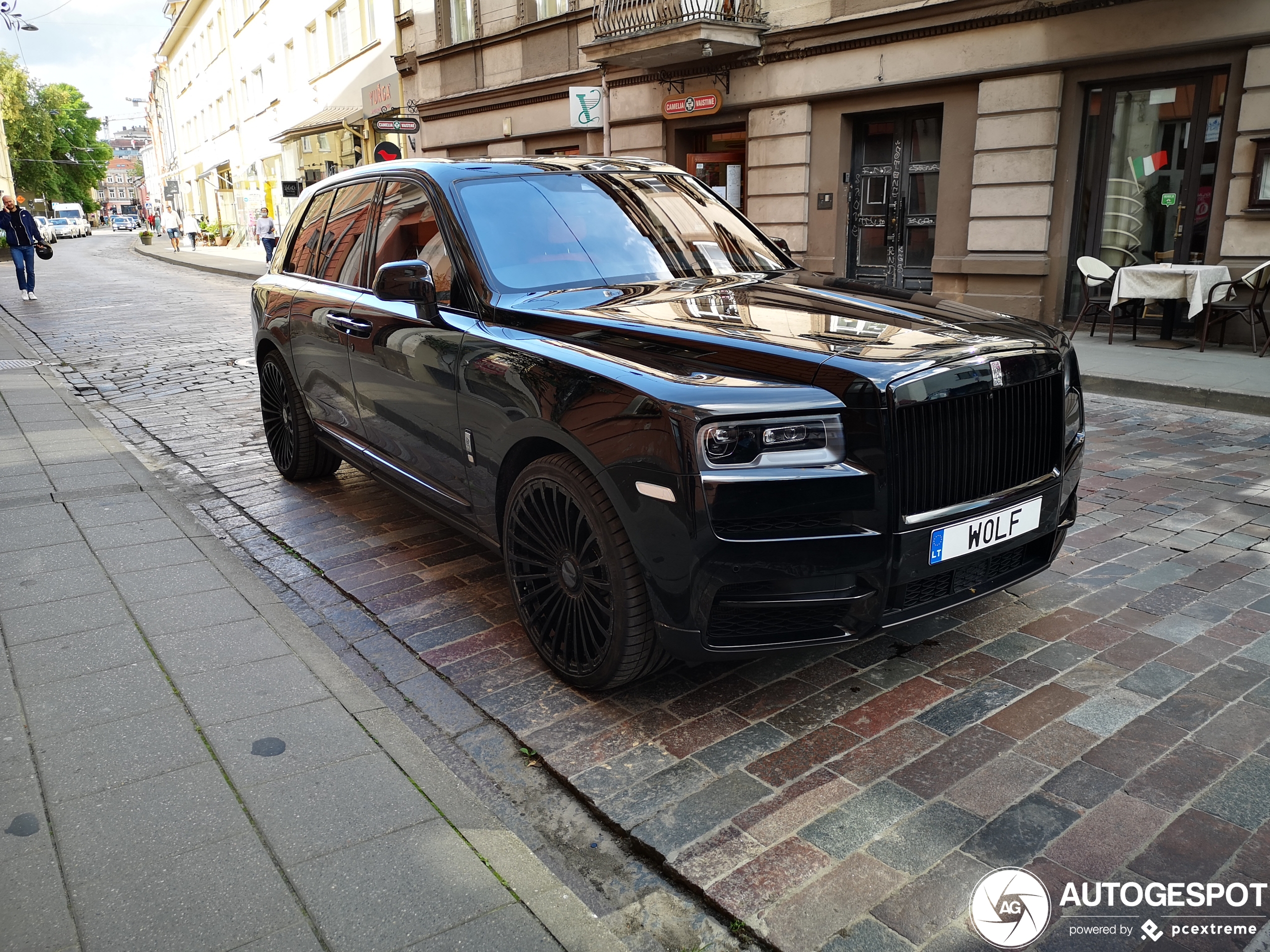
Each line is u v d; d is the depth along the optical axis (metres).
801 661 3.13
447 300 3.48
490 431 3.11
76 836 2.16
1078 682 2.92
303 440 5.16
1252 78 8.55
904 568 2.51
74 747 2.54
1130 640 3.20
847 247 12.74
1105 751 2.54
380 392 3.92
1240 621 3.31
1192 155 9.43
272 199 35.00
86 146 85.88
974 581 2.84
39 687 2.87
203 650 3.13
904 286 12.25
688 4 12.56
